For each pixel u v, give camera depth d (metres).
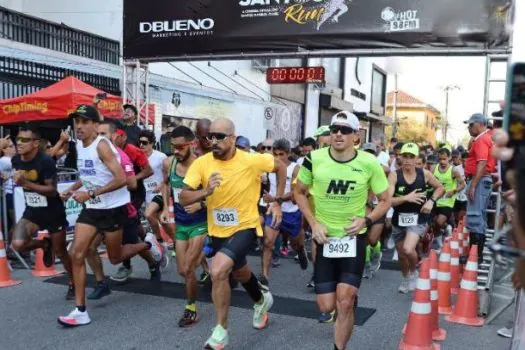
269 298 5.31
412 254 6.61
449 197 9.38
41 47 12.20
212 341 4.41
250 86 19.36
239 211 4.60
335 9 10.12
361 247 4.13
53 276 7.18
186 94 15.35
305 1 10.30
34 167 5.71
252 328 5.32
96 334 5.05
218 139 4.45
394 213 6.77
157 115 14.00
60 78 12.45
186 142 5.18
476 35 9.23
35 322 5.34
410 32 9.65
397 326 5.54
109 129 6.14
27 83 11.65
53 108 8.77
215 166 4.58
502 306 5.75
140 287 6.71
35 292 6.41
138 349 4.71
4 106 9.14
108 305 5.95
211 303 6.14
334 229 4.12
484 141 7.45
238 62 18.58
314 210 4.69
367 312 6.00
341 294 4.04
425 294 4.79
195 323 5.38
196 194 4.38
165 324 5.37
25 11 15.39
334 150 4.16
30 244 6.06
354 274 4.07
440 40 9.48
